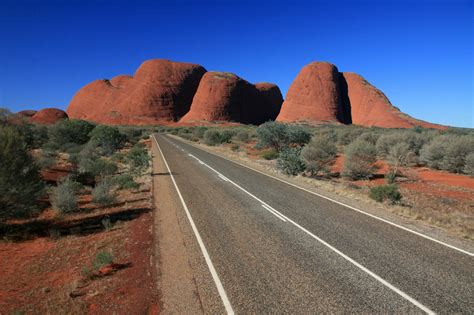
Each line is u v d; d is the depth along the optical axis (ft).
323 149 70.08
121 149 127.13
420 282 18.17
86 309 16.81
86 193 48.19
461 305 15.85
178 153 105.50
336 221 30.17
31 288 19.86
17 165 30.89
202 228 28.94
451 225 28.76
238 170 66.80
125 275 20.53
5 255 25.35
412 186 53.78
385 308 15.70
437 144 72.49
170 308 16.26
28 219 34.63
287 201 38.83
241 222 30.45
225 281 18.85
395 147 74.64
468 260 21.02
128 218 33.78
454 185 54.49
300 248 23.61
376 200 39.01
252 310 15.80
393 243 24.23
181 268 20.80
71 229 30.81
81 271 21.71
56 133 123.13
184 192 45.29
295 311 15.62
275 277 19.19
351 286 17.88
